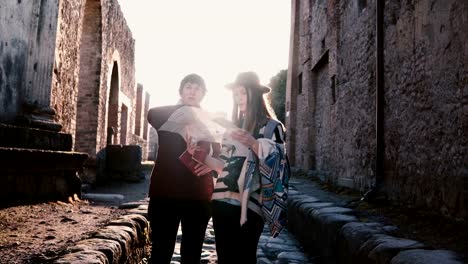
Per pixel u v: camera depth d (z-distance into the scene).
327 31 11.20
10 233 3.29
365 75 7.48
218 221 2.54
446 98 4.30
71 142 5.86
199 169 2.76
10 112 5.17
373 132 6.98
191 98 2.87
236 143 2.65
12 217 3.92
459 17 4.04
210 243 5.41
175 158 2.80
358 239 3.52
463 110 3.95
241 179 2.55
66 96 7.52
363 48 7.64
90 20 10.67
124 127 16.97
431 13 4.68
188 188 2.78
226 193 2.54
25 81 5.53
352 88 8.38
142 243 4.06
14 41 5.21
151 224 2.83
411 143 5.26
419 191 4.96
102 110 11.12
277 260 4.83
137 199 7.59
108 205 6.24
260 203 2.52
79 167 6.05
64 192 5.66
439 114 4.47
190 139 2.77
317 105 13.41
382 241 3.12
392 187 5.88
